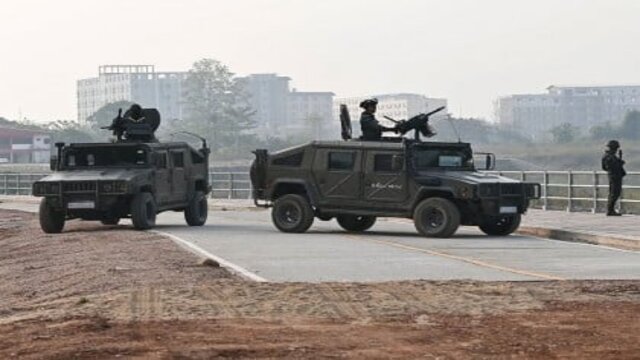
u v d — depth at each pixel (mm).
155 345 26953
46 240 68625
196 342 27391
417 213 66438
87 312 32844
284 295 35594
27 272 52750
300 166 70625
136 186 73000
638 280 40000
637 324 29891
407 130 70188
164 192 76625
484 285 38000
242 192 146375
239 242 61750
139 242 61688
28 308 36656
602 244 61812
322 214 70375
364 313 32156
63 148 76188
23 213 116250
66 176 74188
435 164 67688
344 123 72438
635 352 26062
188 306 33406
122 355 25766
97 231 74938
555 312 32125
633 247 59344
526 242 62031
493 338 27938
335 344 27156
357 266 47219
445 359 25312
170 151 78000
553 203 97375
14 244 70812
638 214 86875
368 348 26641
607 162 83625
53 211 74188
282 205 71000
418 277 42594
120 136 79500
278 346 26812
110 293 37656
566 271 44844
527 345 26953
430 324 30172
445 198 66438
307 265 47688
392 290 36688
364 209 68562
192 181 80938
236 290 36750
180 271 44062
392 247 57844
